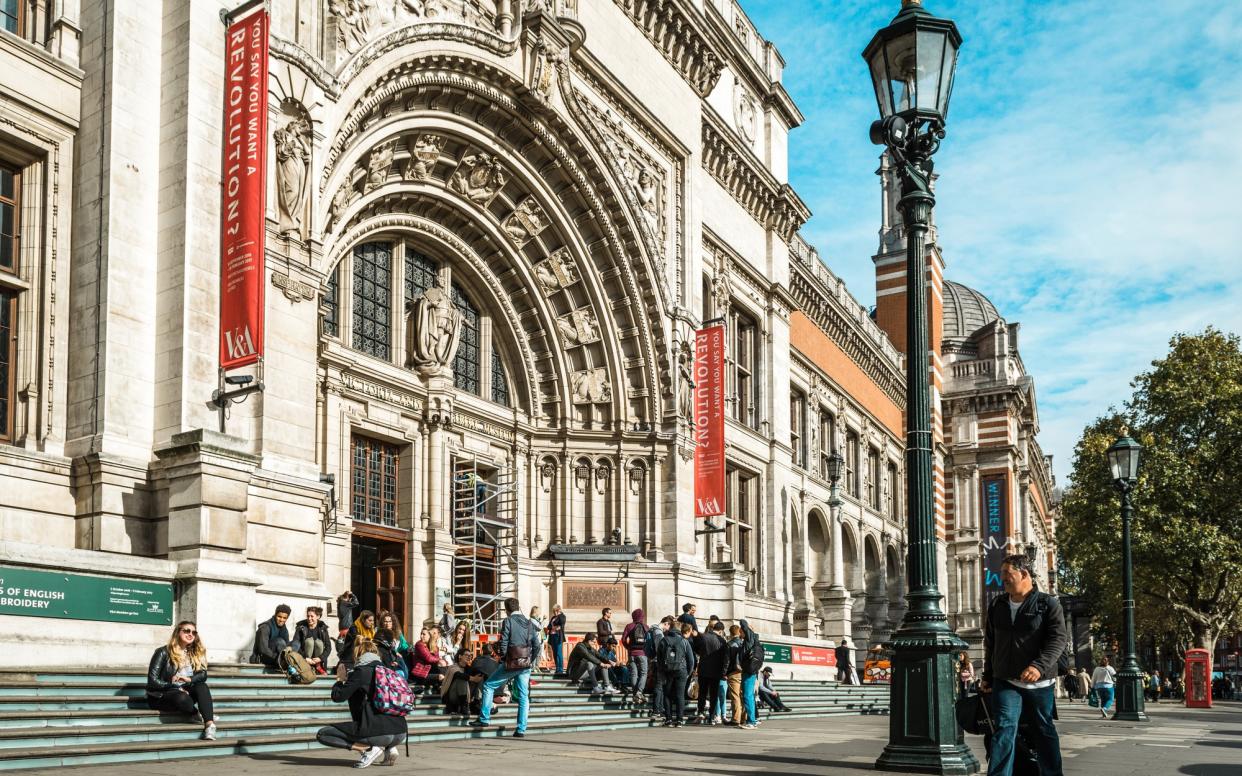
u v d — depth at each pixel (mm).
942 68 12531
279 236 17891
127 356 15781
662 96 31766
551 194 28016
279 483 17109
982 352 66375
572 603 28609
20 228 15945
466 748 13867
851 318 49406
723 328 32094
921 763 11320
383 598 24875
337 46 19844
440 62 23000
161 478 15664
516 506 28172
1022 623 8664
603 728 18766
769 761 12781
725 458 34406
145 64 16609
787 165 42000
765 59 40562
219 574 15000
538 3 25469
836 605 43250
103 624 13719
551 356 29578
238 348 16188
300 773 10367
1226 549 48688
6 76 15383
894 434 57531
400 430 25250
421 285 27000
